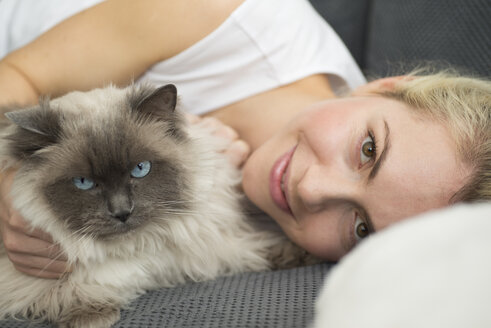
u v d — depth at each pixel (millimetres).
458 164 1247
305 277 1399
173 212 1407
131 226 1332
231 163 1764
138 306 1318
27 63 1726
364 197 1343
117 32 1735
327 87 2027
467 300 485
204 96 1930
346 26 2832
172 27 1735
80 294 1329
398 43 2482
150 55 1786
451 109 1357
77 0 1958
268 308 1148
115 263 1398
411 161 1269
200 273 1536
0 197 1391
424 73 2303
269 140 1685
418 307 497
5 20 2148
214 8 1727
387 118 1393
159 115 1451
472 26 2160
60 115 1339
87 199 1301
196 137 1561
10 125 1420
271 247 1742
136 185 1343
